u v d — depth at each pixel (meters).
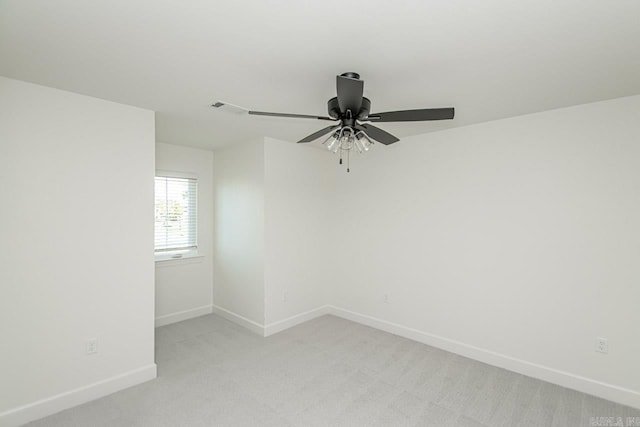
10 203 2.03
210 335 3.54
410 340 3.44
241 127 3.14
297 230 3.93
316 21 1.42
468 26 1.45
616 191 2.34
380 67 1.86
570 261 2.52
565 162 2.55
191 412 2.17
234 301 3.97
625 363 2.30
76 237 2.27
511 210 2.81
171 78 2.03
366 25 1.45
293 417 2.12
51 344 2.17
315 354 3.08
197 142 3.79
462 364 2.90
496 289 2.89
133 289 2.54
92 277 2.34
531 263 2.71
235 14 1.37
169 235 3.97
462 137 3.10
